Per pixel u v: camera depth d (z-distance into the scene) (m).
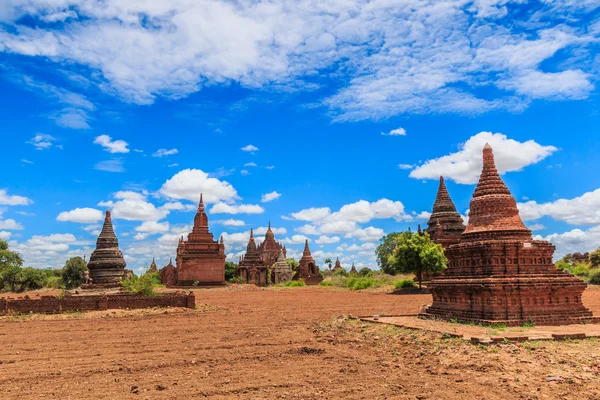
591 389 12.66
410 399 12.55
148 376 15.75
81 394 13.52
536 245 25.00
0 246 80.00
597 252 96.19
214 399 12.96
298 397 12.97
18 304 34.47
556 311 23.59
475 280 24.28
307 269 125.19
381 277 86.81
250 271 115.69
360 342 21.70
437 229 79.00
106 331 26.95
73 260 86.06
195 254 93.56
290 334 25.48
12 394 13.56
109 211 51.25
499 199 26.16
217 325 29.67
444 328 21.83
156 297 39.69
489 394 12.73
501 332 20.03
